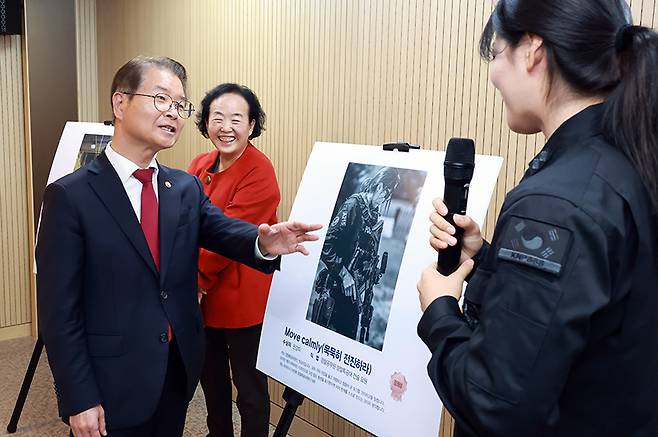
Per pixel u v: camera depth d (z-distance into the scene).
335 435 2.74
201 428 2.96
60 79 4.00
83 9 4.09
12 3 3.80
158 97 1.65
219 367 2.48
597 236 0.76
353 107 2.54
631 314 0.82
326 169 1.85
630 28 0.84
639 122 0.82
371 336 1.54
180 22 3.45
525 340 0.76
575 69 0.85
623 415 0.85
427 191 1.55
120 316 1.63
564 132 0.88
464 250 1.12
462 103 2.14
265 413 2.44
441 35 2.19
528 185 0.85
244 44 3.06
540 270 0.77
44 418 3.02
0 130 3.96
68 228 1.58
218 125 2.33
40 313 1.61
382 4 2.38
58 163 3.00
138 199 1.72
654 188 0.82
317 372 1.65
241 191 2.34
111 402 1.63
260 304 2.36
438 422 1.35
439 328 0.94
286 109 2.87
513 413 0.76
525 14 0.87
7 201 4.04
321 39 2.65
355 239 1.67
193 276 1.81
